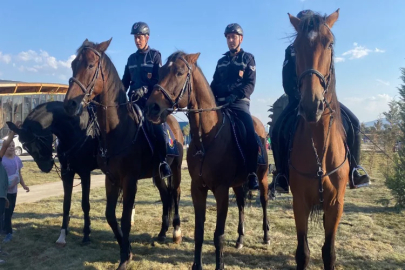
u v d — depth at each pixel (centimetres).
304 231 293
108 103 377
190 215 616
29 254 429
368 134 1246
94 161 466
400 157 695
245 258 417
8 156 503
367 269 383
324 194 291
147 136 412
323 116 274
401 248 447
